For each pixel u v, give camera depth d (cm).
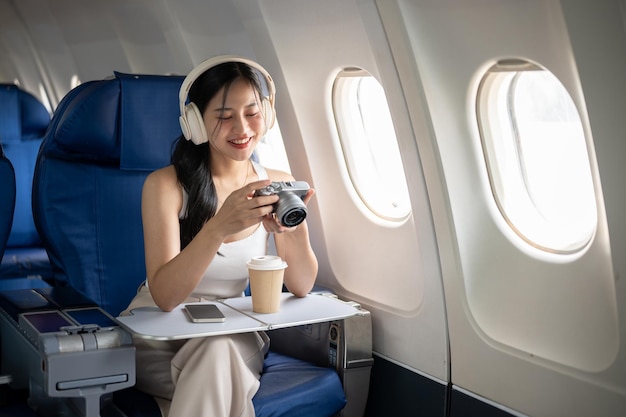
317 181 282
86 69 442
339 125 267
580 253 202
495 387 223
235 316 212
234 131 210
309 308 227
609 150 173
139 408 206
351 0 220
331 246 287
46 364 185
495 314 226
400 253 256
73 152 251
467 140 220
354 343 238
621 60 162
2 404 221
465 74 208
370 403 271
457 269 229
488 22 190
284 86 268
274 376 230
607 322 196
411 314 252
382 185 275
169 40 336
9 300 230
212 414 198
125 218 257
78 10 406
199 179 221
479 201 225
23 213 368
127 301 257
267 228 210
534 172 223
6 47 497
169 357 215
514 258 221
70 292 238
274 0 248
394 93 222
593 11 161
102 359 191
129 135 254
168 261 214
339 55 242
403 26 209
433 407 244
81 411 196
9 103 370
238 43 291
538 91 210
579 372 200
